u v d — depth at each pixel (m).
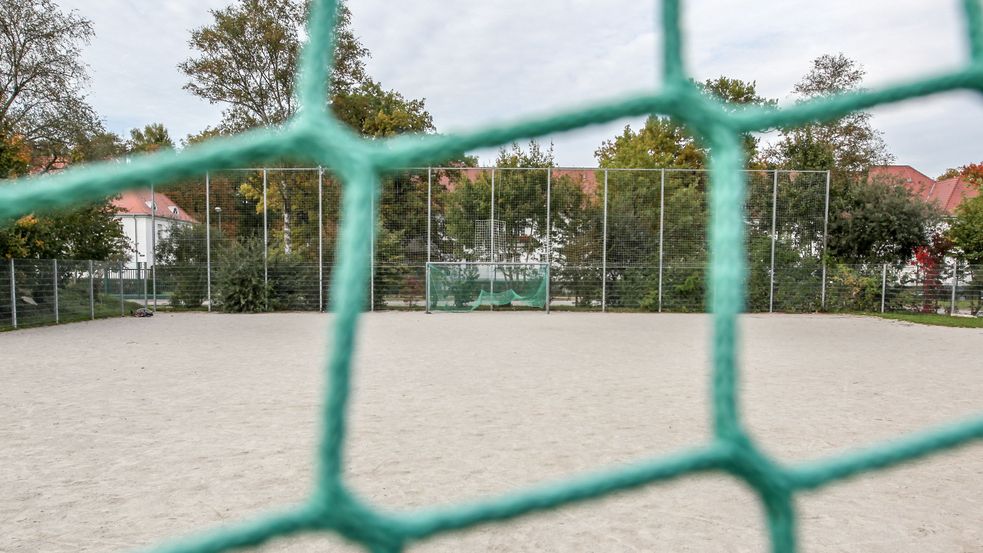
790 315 17.20
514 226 18.53
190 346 9.65
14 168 13.71
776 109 1.12
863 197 19.02
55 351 8.99
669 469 1.04
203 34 23.44
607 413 4.97
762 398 5.69
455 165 18.67
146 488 3.25
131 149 24.25
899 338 11.33
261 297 17.88
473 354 8.65
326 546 2.56
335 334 0.88
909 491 3.28
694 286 18.22
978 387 6.33
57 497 3.12
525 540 2.64
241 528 0.87
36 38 19.02
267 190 18.02
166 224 17.97
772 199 17.94
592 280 18.47
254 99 24.88
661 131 29.56
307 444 4.07
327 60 0.96
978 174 19.30
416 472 3.49
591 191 18.55
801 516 2.92
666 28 1.08
